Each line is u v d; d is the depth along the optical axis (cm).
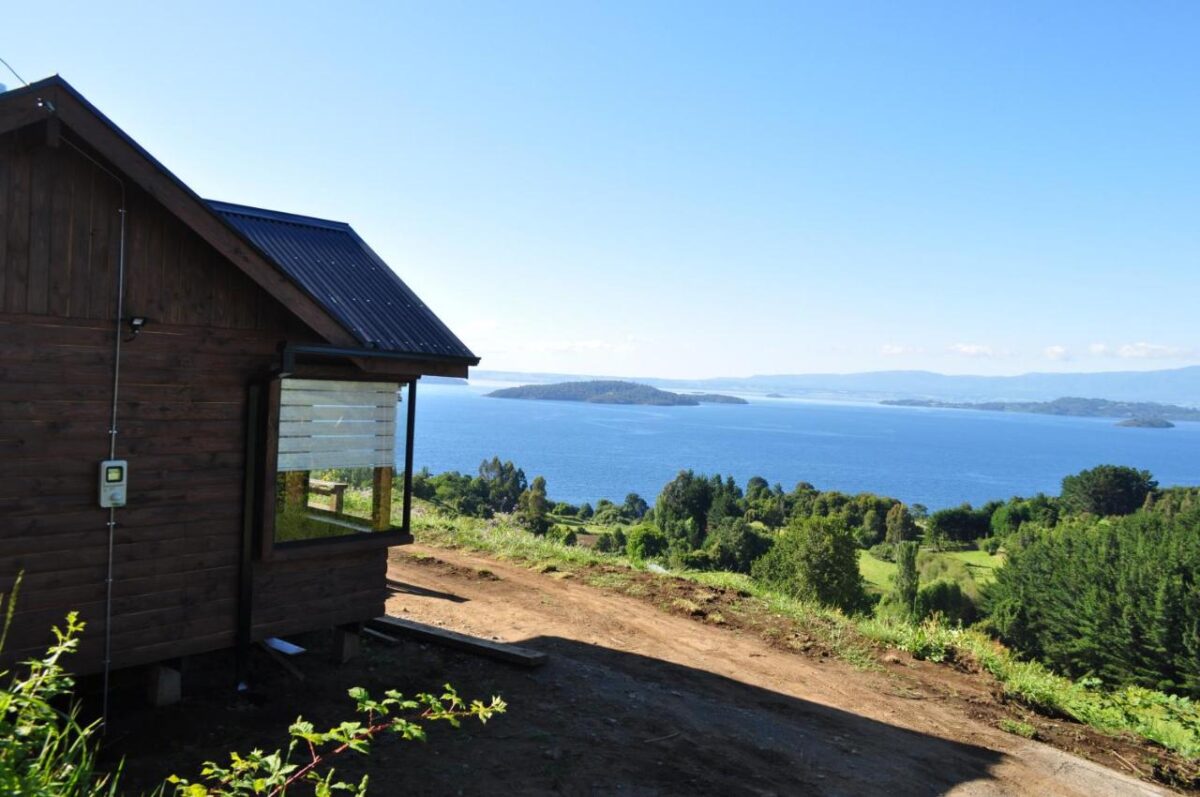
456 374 868
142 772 570
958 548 11819
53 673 374
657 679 902
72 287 627
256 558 742
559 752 677
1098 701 1027
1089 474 11800
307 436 786
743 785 661
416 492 7069
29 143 605
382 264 971
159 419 680
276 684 772
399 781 598
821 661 1052
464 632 1004
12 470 603
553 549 1542
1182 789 794
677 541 9131
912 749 791
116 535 658
